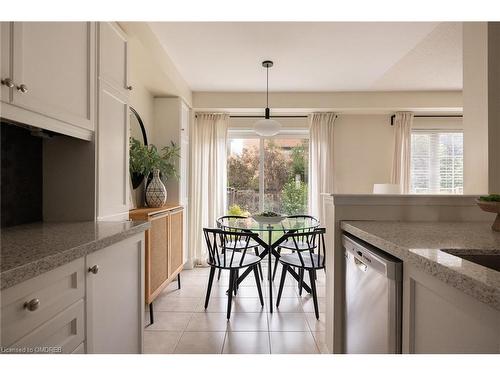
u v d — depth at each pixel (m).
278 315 2.47
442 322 0.83
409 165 4.19
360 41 2.61
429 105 3.97
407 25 2.34
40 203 1.56
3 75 0.96
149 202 2.92
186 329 2.22
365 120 4.37
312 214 4.21
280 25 2.36
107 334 1.13
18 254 0.80
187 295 2.93
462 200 1.68
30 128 1.39
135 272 1.40
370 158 4.37
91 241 1.00
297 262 2.54
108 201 1.70
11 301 0.67
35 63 1.10
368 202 1.71
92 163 1.56
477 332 0.69
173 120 3.53
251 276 3.58
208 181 4.20
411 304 1.00
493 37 1.66
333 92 4.01
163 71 2.77
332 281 1.77
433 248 0.95
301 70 3.28
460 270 0.71
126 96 1.91
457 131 4.36
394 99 3.99
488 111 1.66
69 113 1.32
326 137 4.21
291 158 4.47
